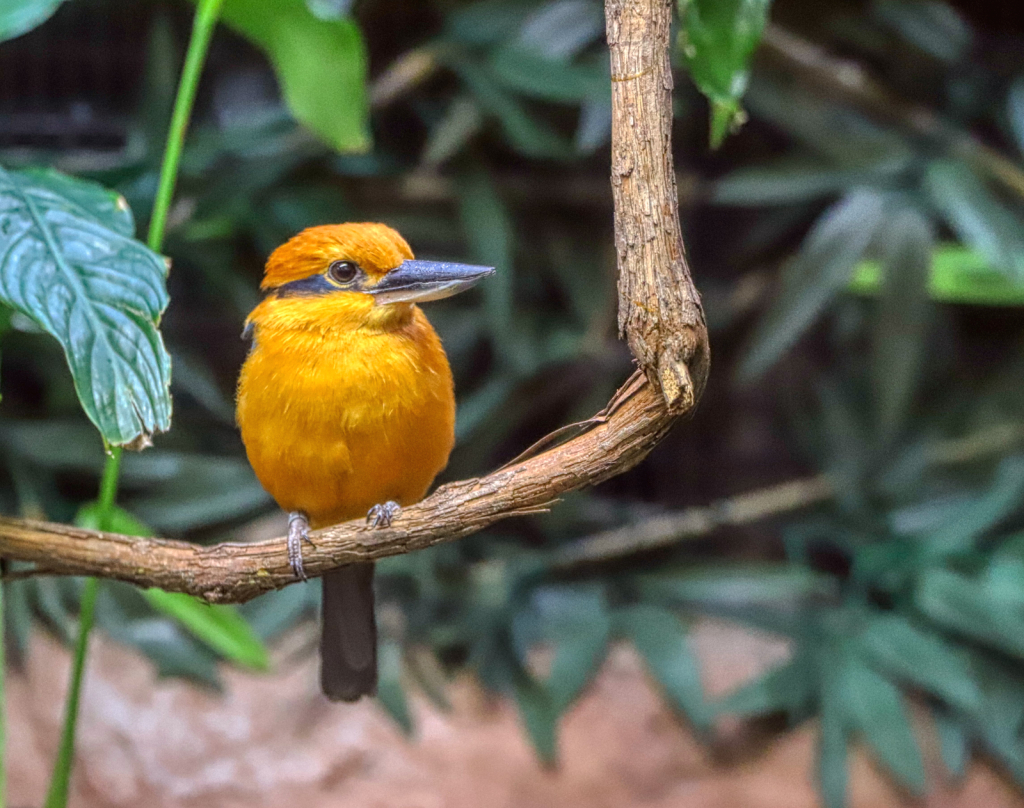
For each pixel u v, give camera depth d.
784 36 10.79
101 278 4.29
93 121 11.69
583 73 10.46
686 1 5.58
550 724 10.00
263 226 11.03
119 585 10.30
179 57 11.91
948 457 11.34
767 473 12.24
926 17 11.24
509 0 11.19
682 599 11.01
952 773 9.84
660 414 3.91
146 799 9.64
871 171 10.93
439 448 5.44
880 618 10.57
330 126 7.17
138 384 4.13
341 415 5.08
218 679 10.18
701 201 11.99
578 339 11.38
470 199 11.09
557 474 4.16
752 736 10.12
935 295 10.47
